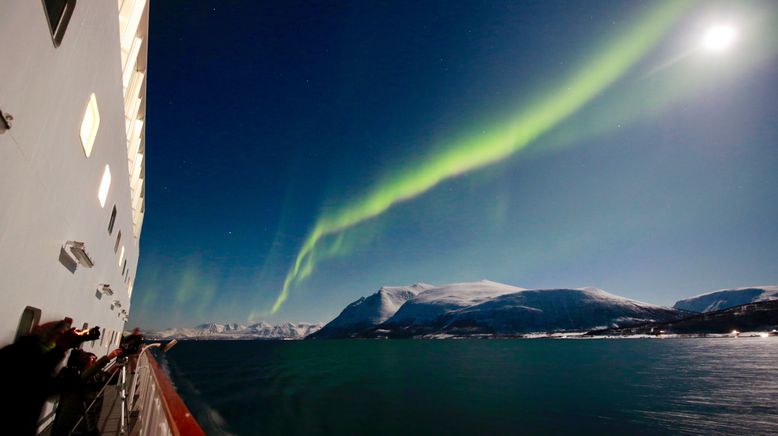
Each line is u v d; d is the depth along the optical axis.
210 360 138.50
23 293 5.22
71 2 5.02
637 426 41.06
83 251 7.17
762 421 42.03
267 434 33.72
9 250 4.48
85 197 7.61
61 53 5.03
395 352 184.38
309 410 44.53
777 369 82.50
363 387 66.12
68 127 5.86
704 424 41.66
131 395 8.67
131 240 19.92
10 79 3.80
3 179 4.02
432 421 40.53
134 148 21.30
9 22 3.61
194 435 2.10
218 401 49.72
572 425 40.94
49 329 4.79
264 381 73.50
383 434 34.78
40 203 5.21
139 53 18.06
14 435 4.27
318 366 111.00
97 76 6.97
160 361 124.25
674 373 83.69
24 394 4.36
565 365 106.44
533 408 49.28
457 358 138.50
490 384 71.56
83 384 5.50
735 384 66.62
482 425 39.53
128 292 25.69
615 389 65.44
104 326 14.80
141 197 30.20
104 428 7.76
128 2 16.11
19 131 4.18
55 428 6.21
